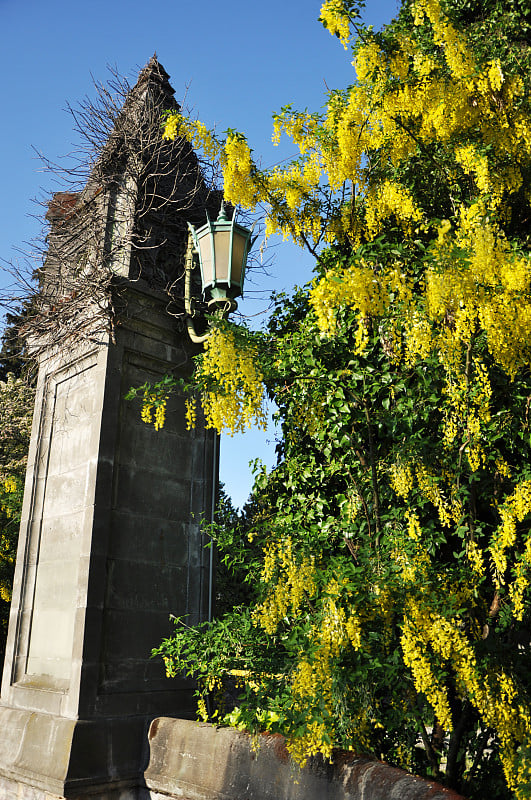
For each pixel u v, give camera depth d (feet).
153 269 18.81
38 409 20.12
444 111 12.38
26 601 18.42
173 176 19.99
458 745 11.56
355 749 11.39
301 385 12.81
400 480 11.43
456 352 10.47
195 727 13.99
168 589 17.28
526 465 11.12
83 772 14.06
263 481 15.10
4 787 15.81
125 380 17.57
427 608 10.21
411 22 14.48
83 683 14.88
